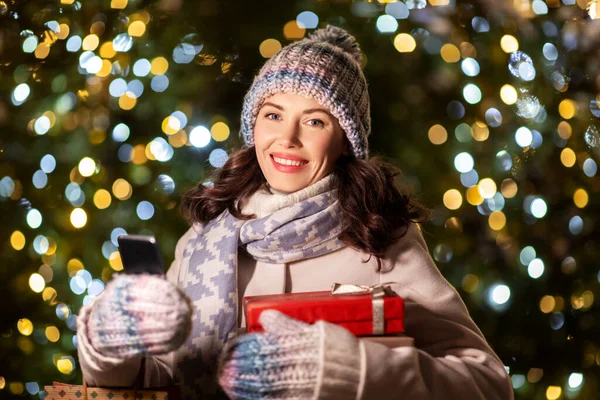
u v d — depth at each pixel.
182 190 3.21
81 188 3.21
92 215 3.22
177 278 2.26
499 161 3.26
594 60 3.38
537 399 3.37
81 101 3.17
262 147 2.02
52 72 3.25
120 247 1.61
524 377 3.37
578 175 3.37
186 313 1.48
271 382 1.50
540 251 3.33
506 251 3.32
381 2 3.21
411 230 2.13
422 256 2.08
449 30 3.24
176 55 3.13
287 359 1.50
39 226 3.30
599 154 3.41
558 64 3.32
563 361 3.39
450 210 3.30
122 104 3.10
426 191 3.25
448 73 3.22
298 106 1.98
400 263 2.04
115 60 3.12
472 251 3.31
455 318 2.00
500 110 3.25
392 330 1.66
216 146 3.26
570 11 3.37
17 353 3.45
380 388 1.55
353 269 2.04
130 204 3.21
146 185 3.21
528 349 3.37
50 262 3.30
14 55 3.32
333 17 3.19
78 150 3.17
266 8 3.20
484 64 3.22
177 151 3.22
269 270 2.05
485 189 3.23
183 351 2.00
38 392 3.41
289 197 2.05
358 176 2.08
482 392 1.82
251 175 2.19
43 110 3.20
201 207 2.21
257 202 2.12
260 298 1.77
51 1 3.27
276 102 2.00
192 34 3.15
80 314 1.69
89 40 3.11
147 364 1.88
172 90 3.12
